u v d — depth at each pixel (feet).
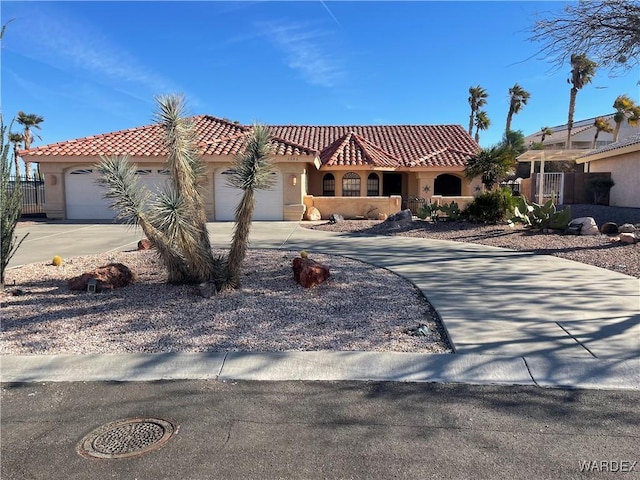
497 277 27.63
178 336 17.87
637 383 13.93
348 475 9.79
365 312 20.79
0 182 23.94
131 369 15.17
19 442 11.16
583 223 44.37
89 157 69.26
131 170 23.29
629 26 33.78
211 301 22.22
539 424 11.69
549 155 90.84
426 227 52.75
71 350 16.61
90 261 33.47
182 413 12.43
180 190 22.66
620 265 30.58
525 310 20.75
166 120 22.59
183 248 22.54
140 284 25.50
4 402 13.20
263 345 16.90
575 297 22.89
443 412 12.34
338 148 84.94
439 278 27.48
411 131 102.89
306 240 45.80
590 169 91.81
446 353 15.92
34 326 19.06
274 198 68.85
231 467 10.09
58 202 70.90
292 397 13.25
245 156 22.80
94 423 12.00
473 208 53.06
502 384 13.98
